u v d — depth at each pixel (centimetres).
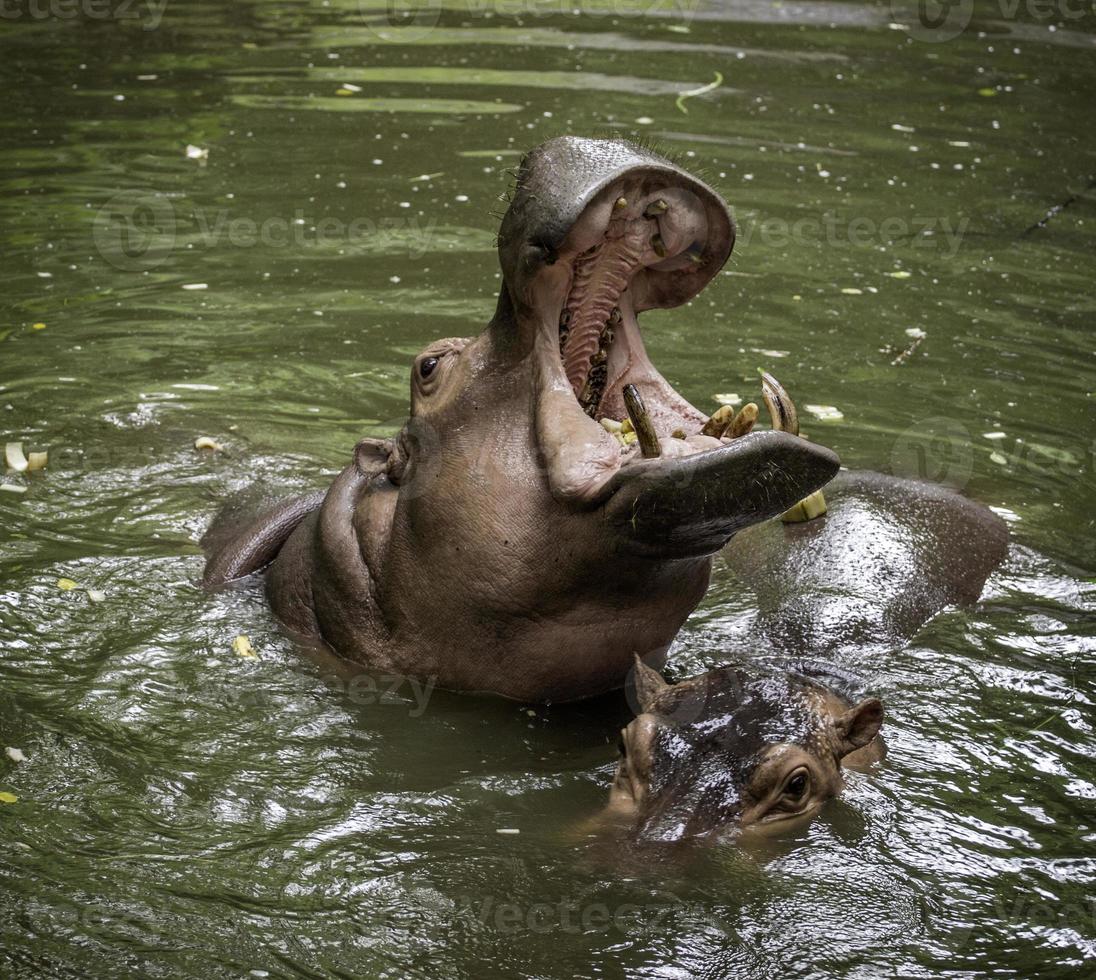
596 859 915
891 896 888
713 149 2439
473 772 1030
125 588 1262
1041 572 1346
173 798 973
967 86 2891
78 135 2483
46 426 1571
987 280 2023
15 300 1888
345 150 2436
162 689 1116
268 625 1225
